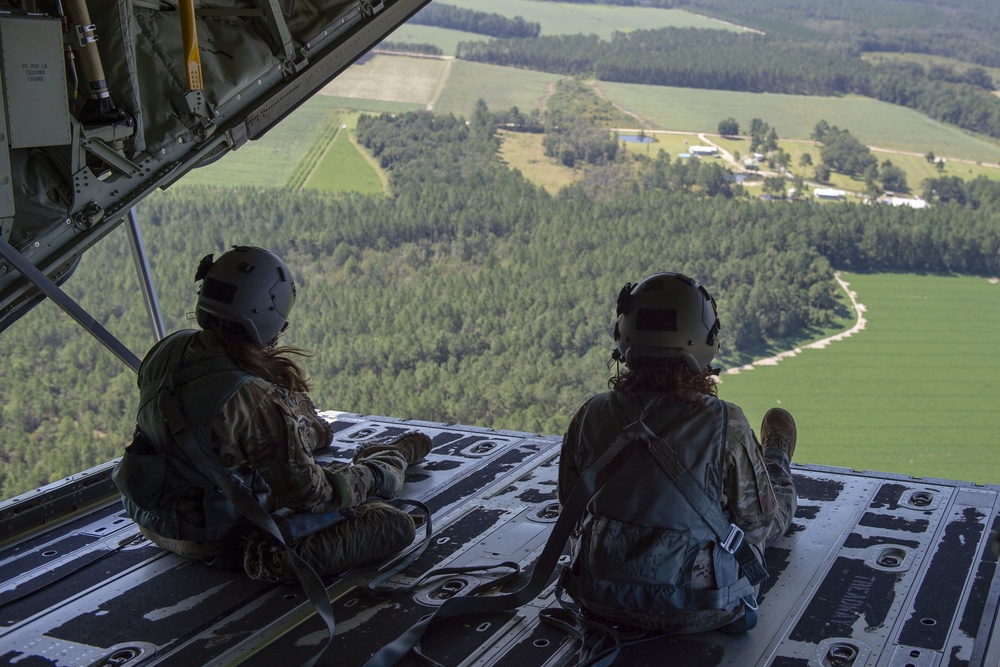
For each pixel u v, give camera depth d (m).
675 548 2.44
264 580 3.19
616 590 2.50
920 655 2.48
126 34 3.25
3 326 3.30
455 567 3.22
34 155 3.15
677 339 2.51
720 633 2.66
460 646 2.70
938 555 3.13
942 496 3.72
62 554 3.53
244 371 2.89
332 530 3.13
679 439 2.47
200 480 3.03
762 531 2.62
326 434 4.61
